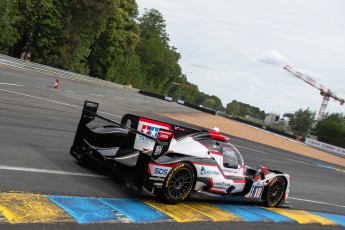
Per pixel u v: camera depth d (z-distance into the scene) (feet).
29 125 35.88
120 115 71.46
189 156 21.72
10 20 131.95
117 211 17.66
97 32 195.11
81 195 18.79
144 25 343.46
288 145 148.15
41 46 161.58
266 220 23.34
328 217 29.71
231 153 24.62
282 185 27.96
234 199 24.73
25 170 20.44
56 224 14.49
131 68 275.18
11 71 103.55
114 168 21.33
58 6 158.92
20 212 14.74
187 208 21.15
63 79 147.95
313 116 380.37
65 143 31.91
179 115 133.28
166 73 370.32
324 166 92.94
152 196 21.65
